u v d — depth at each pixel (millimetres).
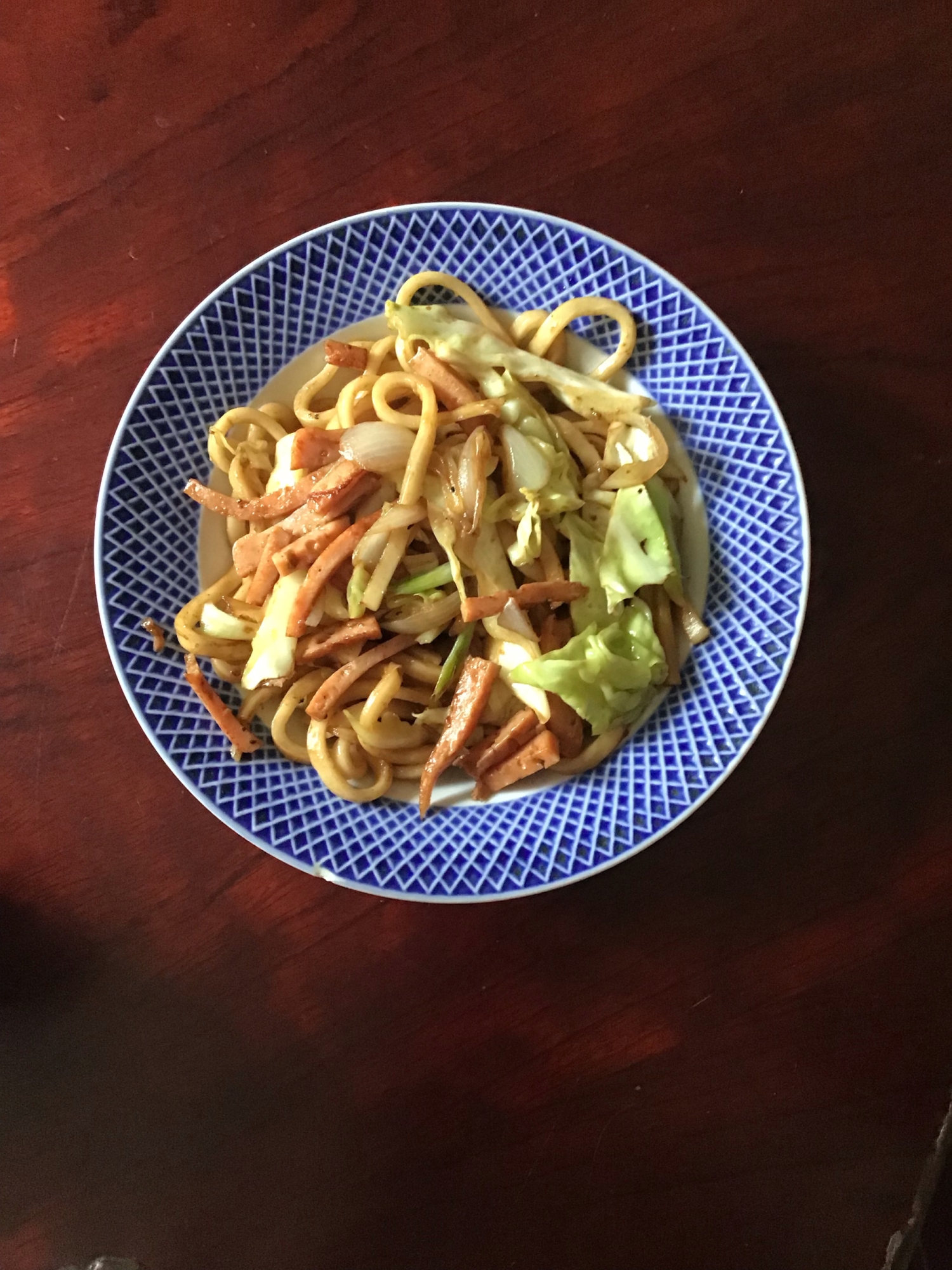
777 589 329
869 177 363
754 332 363
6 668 370
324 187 368
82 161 372
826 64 364
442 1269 354
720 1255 352
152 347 368
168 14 372
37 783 368
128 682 333
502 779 346
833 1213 352
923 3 363
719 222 364
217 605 354
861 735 363
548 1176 355
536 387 364
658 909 361
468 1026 359
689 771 333
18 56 373
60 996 364
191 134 370
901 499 364
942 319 363
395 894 331
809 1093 356
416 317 342
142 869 366
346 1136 358
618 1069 357
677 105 365
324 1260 356
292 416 365
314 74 369
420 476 344
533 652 343
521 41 367
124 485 336
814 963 359
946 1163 379
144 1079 362
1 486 370
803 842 362
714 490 340
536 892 329
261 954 363
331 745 361
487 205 335
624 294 340
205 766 339
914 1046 356
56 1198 360
